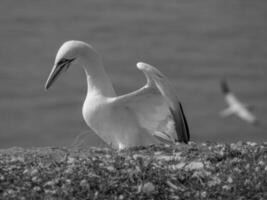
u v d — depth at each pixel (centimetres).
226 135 3781
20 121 3925
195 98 4309
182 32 5988
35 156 1104
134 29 6009
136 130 1262
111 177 993
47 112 4075
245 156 1091
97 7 6788
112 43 5547
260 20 6619
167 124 1242
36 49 5344
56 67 1298
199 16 6650
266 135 3812
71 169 1016
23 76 4675
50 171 1015
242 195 973
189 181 1005
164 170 1023
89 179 984
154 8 6856
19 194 955
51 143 3619
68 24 6147
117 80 4547
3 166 1039
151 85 1214
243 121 3919
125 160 1055
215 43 5669
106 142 1291
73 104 4200
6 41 5588
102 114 1251
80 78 4616
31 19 6294
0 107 4122
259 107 4200
